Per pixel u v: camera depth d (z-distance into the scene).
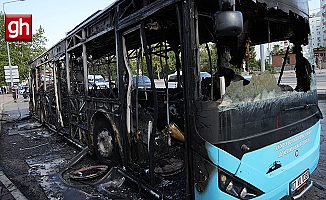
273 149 2.65
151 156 3.28
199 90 2.49
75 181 4.47
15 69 20.97
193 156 2.51
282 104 2.79
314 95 3.38
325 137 6.55
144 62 3.90
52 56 7.50
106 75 5.66
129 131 3.88
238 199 2.40
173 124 4.24
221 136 2.32
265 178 2.57
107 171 4.70
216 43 3.97
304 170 3.06
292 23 3.59
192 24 2.48
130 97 3.84
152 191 3.32
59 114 7.43
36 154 6.50
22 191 4.31
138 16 3.29
